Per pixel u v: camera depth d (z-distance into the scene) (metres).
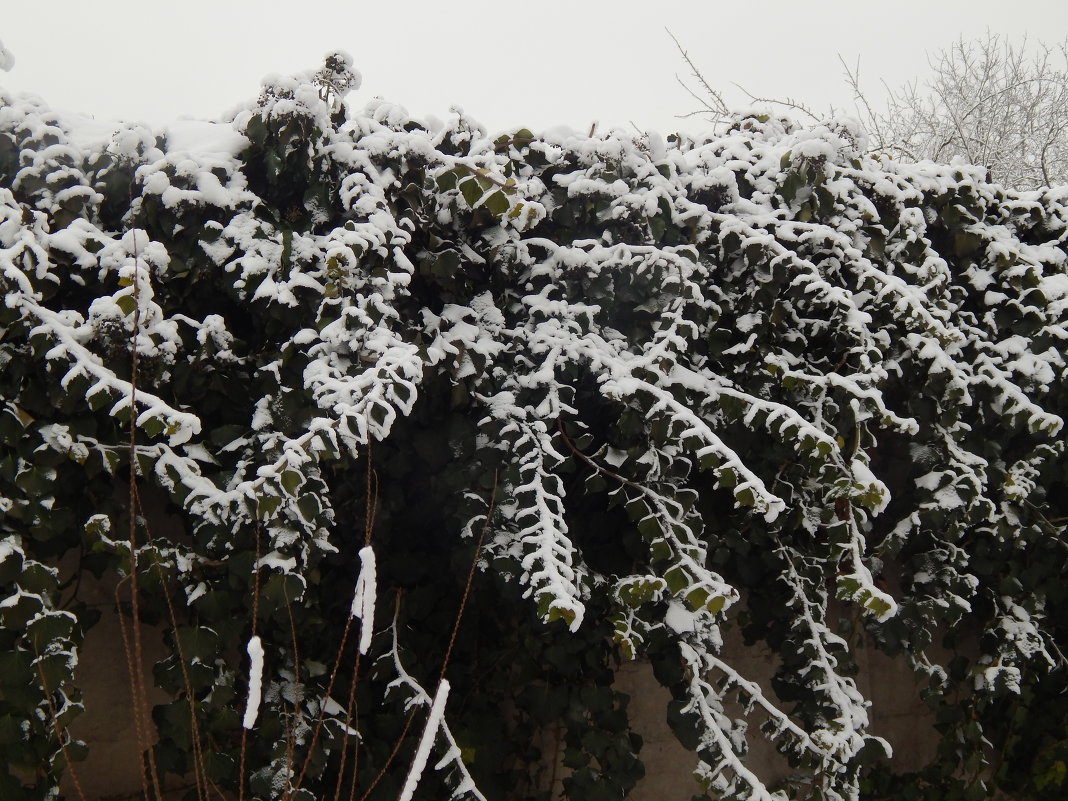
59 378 2.61
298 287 2.73
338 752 2.80
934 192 3.27
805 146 3.00
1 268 2.53
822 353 3.09
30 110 2.74
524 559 2.68
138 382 2.68
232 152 2.82
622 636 2.81
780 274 2.94
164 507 2.82
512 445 2.80
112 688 2.82
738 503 2.67
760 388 3.03
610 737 2.92
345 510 2.85
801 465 3.07
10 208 2.61
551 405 2.80
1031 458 3.28
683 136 3.31
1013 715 3.40
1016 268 3.27
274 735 2.71
